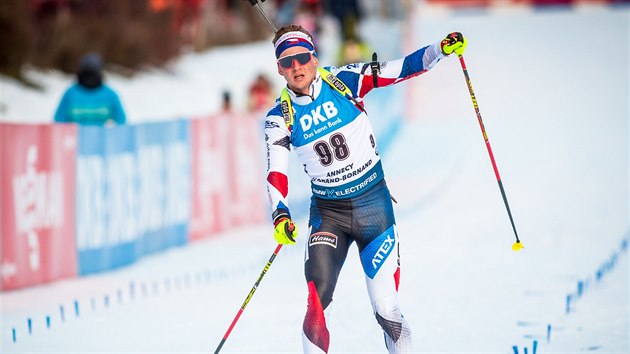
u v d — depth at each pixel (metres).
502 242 29.39
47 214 24.38
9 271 23.25
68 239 25.14
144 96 56.06
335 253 13.87
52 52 51.06
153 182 29.00
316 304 13.45
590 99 68.38
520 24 106.50
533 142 54.41
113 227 26.78
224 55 76.31
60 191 24.81
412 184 43.09
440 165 48.47
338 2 87.81
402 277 24.19
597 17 111.44
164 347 17.67
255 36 85.06
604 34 97.44
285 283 24.11
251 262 27.61
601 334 17.86
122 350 17.50
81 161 25.52
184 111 55.56
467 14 125.00
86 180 25.72
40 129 24.00
